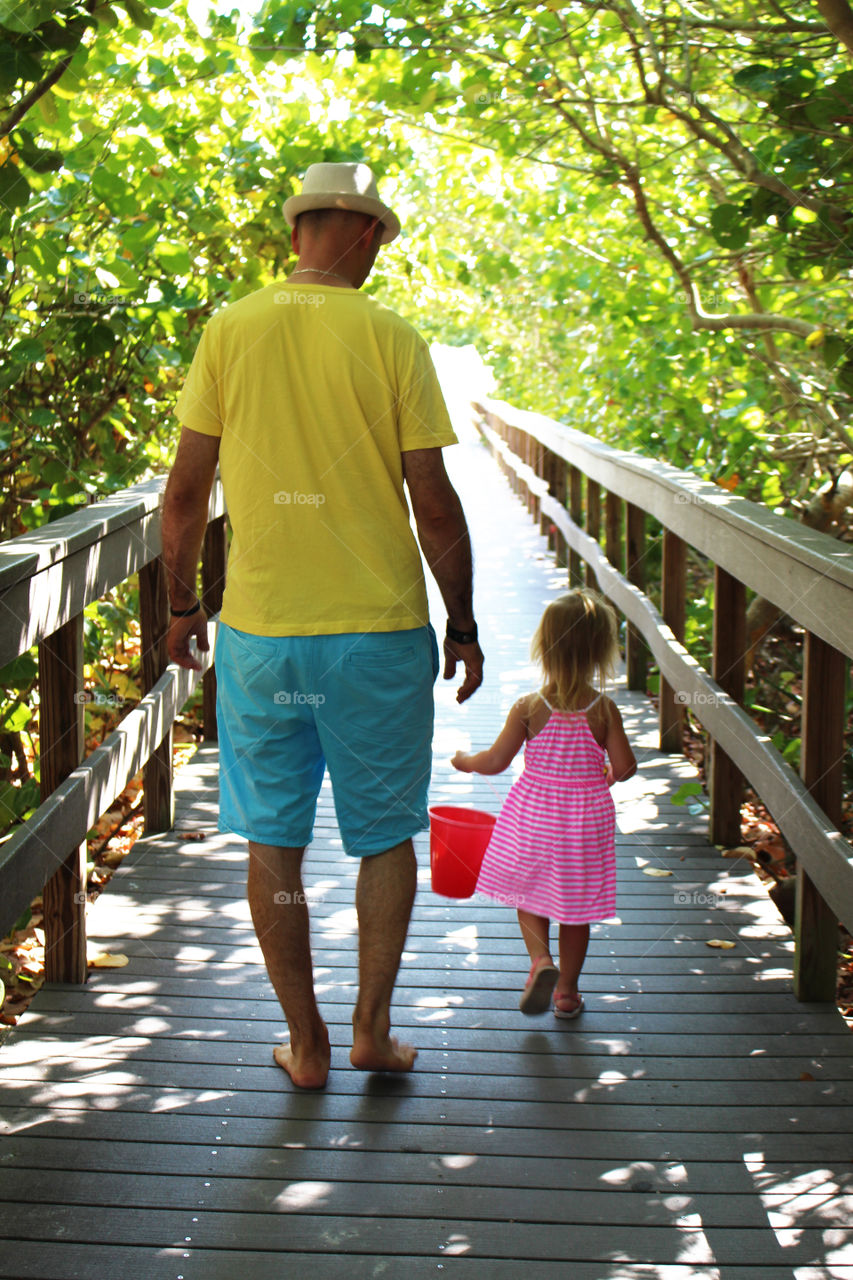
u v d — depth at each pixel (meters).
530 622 7.21
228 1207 2.13
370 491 2.35
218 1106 2.44
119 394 4.78
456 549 2.44
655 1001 2.95
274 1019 2.81
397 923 2.46
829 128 3.80
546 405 12.66
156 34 4.56
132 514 3.25
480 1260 2.02
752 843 4.87
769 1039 2.77
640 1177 2.25
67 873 2.91
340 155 5.46
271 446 2.31
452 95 5.04
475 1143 2.34
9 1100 2.44
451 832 3.12
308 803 2.47
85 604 2.82
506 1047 2.71
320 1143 2.33
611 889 2.85
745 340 6.26
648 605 5.09
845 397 5.53
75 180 4.19
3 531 4.66
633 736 5.25
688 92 4.40
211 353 2.32
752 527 3.12
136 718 3.39
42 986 2.95
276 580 2.35
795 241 4.26
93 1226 2.08
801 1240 2.08
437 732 5.20
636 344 6.82
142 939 3.22
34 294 4.35
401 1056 2.55
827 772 2.82
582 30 4.98
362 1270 1.99
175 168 5.03
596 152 5.37
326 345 2.29
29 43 3.25
